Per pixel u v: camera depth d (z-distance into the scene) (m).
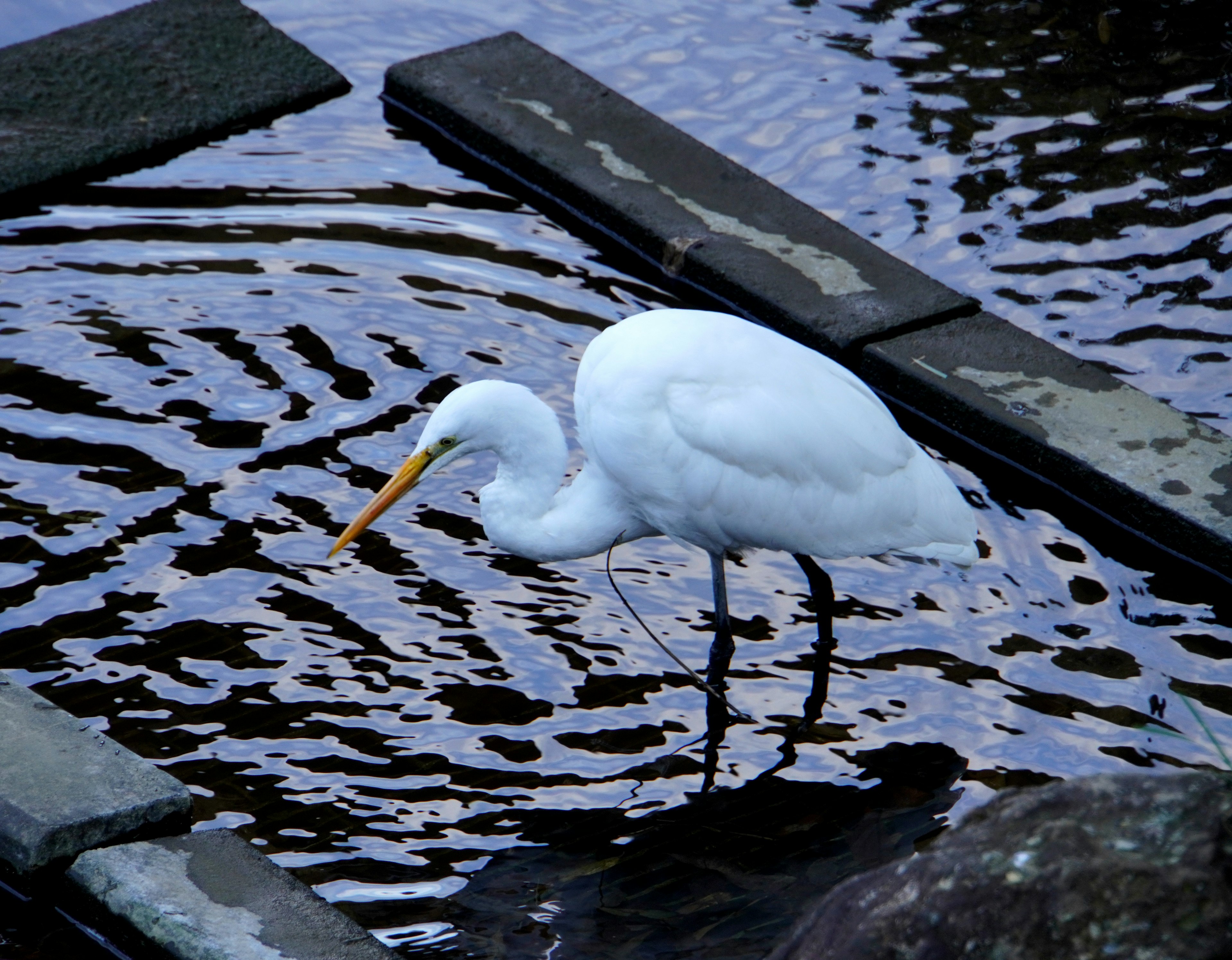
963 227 11.77
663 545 9.32
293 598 8.49
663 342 7.90
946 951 4.56
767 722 7.84
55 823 6.39
